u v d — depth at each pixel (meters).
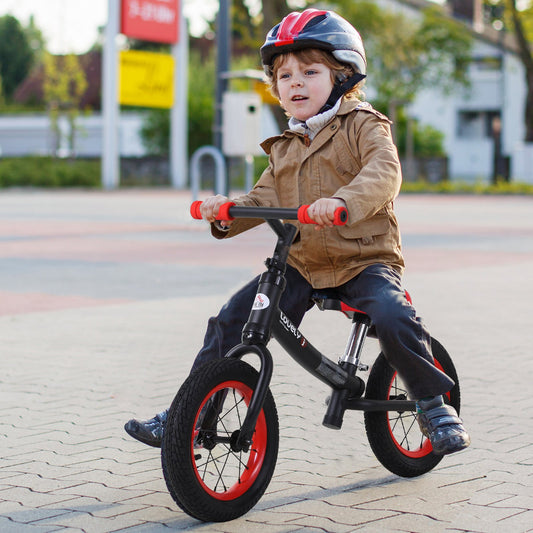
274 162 4.40
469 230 19.42
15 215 23.81
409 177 44.53
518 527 3.95
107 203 29.78
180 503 3.90
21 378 6.76
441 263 13.59
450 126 63.38
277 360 7.19
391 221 4.27
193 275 12.30
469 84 54.19
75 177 44.38
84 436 5.38
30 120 63.53
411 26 51.38
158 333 8.43
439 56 51.78
